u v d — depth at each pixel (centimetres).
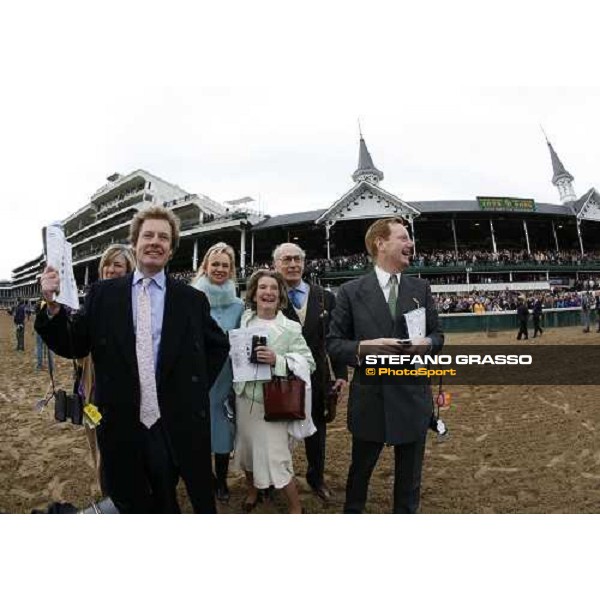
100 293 210
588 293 1828
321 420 325
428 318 252
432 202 2728
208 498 210
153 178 3816
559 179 4134
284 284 303
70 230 5059
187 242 2977
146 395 200
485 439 463
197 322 214
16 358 1209
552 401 623
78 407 213
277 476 265
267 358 262
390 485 349
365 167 3641
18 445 462
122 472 197
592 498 312
